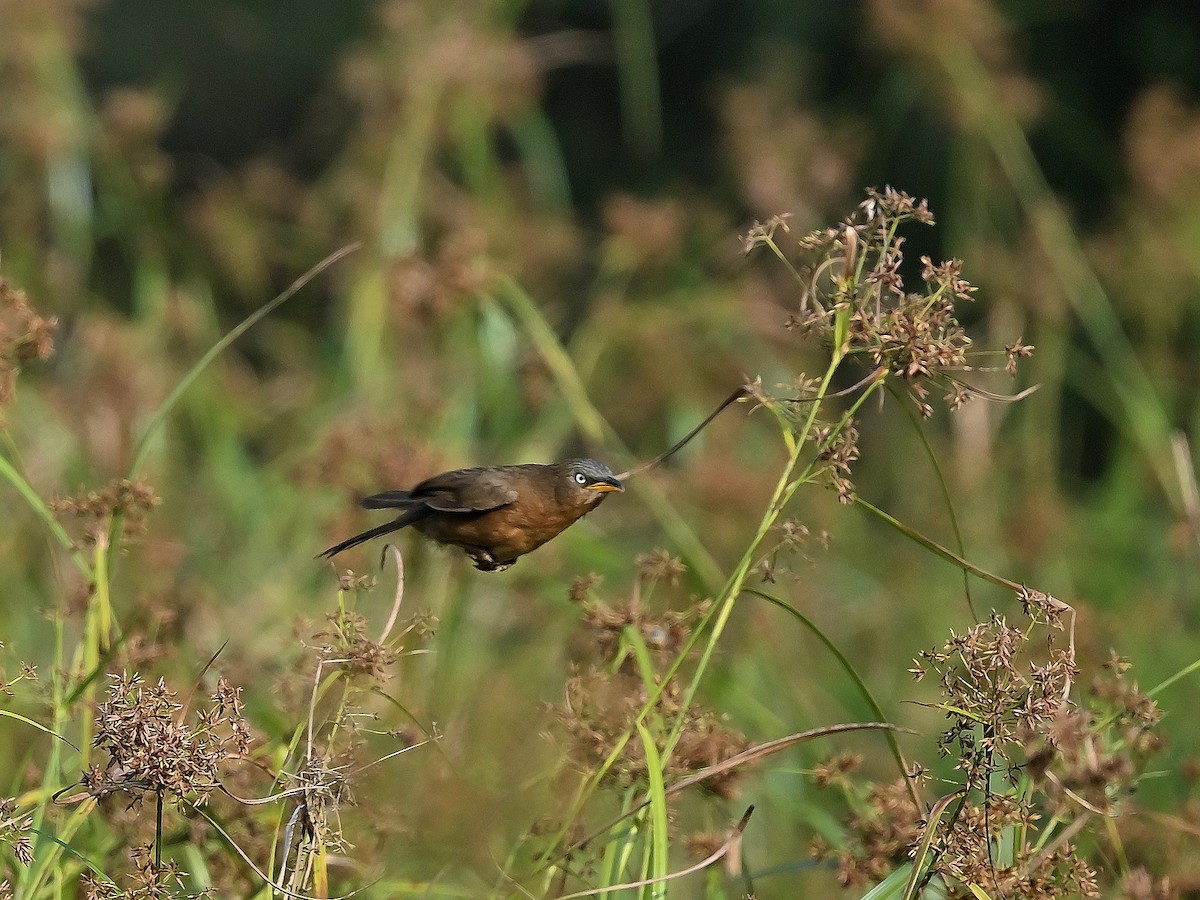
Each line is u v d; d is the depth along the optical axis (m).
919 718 11.68
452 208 15.09
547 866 6.51
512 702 8.37
